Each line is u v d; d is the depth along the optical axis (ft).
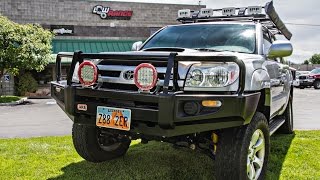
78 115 12.01
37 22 78.07
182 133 10.36
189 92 10.49
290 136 21.16
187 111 10.16
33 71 75.82
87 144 13.97
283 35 21.39
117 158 15.71
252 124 11.35
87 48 77.92
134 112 10.54
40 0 78.02
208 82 10.39
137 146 18.12
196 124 10.32
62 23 79.51
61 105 13.03
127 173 13.64
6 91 72.54
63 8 79.46
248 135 11.05
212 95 10.07
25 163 14.92
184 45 15.47
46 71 76.64
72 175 13.38
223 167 10.84
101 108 11.19
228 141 10.93
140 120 10.52
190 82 10.48
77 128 13.89
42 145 18.39
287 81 19.06
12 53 57.77
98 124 11.26
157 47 15.53
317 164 15.01
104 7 82.02
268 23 17.99
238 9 17.72
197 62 10.63
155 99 10.13
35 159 15.57
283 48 13.71
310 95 65.31
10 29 57.21
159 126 10.20
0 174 13.39
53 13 78.95
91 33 81.51
